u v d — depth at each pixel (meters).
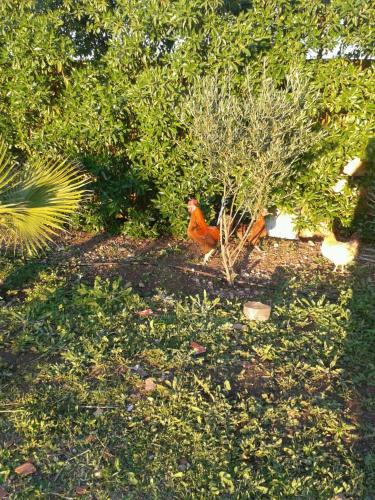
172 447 3.01
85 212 5.66
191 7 4.75
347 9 4.88
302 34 5.02
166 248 5.46
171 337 3.88
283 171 4.23
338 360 3.75
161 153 5.32
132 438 3.06
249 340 3.88
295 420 3.20
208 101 4.18
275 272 5.09
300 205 5.59
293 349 3.83
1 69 5.25
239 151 4.21
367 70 5.20
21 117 5.44
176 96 5.05
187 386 3.42
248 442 3.03
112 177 5.61
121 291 4.37
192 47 4.89
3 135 5.46
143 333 3.88
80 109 5.22
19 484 2.79
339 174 5.55
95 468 2.89
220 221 4.71
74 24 5.30
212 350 3.77
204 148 4.36
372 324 4.18
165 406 3.25
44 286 4.42
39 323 3.89
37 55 5.05
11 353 3.64
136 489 2.79
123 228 5.76
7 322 3.95
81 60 5.39
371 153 5.36
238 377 3.53
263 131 4.04
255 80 4.98
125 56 5.07
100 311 4.08
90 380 3.45
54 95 5.46
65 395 3.30
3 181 3.78
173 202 5.44
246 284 4.80
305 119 4.22
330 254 4.99
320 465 2.96
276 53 5.04
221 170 4.37
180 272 4.89
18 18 5.01
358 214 5.80
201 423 3.15
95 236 5.77
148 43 5.07
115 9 5.11
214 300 4.34
